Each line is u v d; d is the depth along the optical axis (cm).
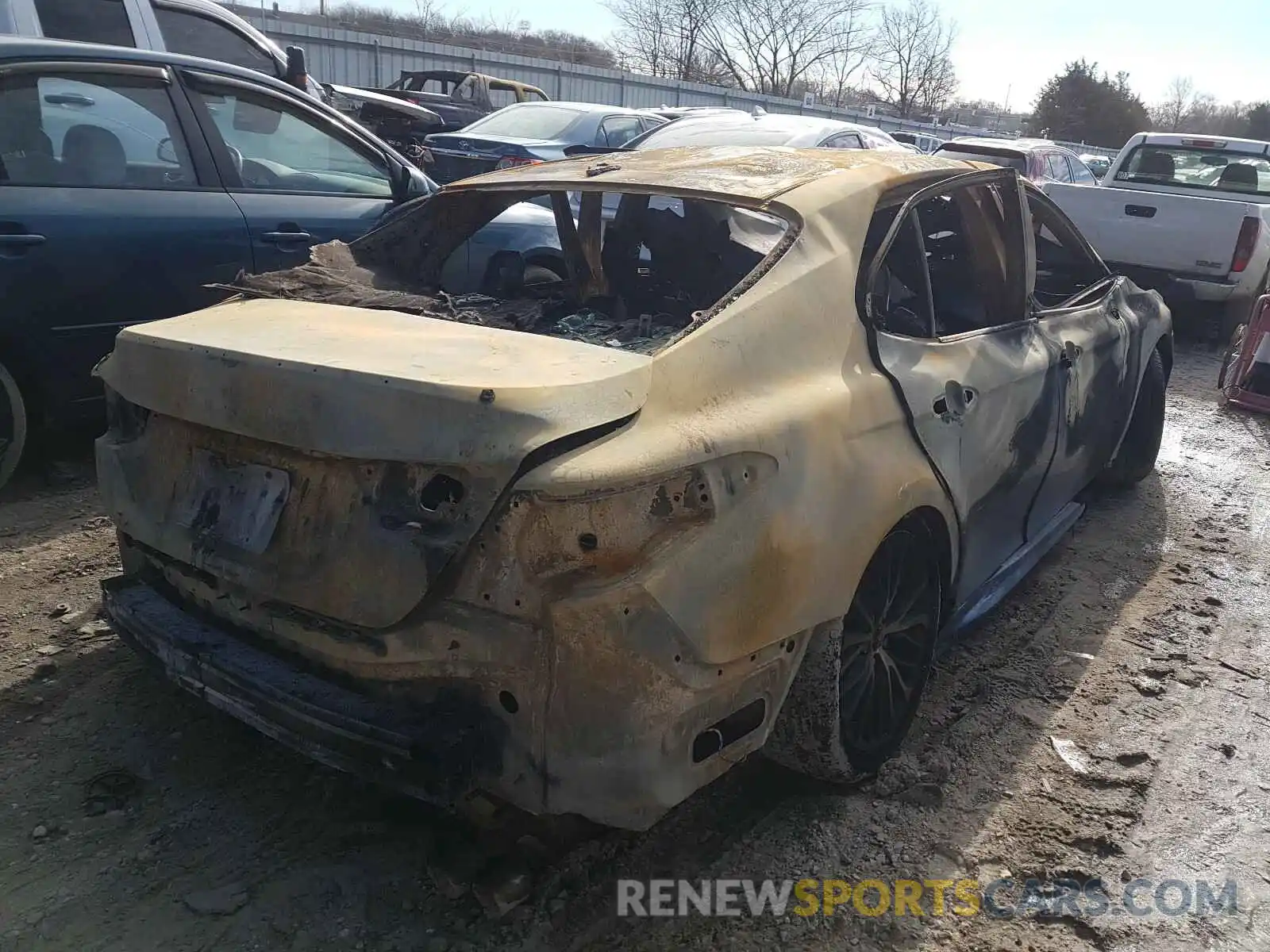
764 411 224
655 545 198
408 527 202
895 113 4934
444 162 996
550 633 192
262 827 251
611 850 251
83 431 507
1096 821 276
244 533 224
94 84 447
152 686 305
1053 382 361
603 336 287
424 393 196
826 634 240
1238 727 325
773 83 4300
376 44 2512
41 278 416
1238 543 482
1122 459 520
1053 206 418
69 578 369
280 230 495
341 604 208
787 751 257
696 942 226
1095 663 360
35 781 262
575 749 196
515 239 477
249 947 216
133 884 231
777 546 216
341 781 269
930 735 311
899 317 302
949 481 284
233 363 219
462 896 231
